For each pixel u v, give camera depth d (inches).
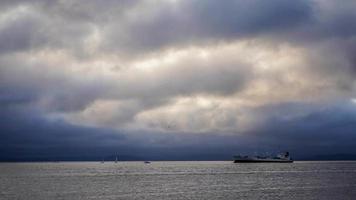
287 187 5654.5
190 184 6318.9
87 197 4557.1
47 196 4690.0
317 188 5467.5
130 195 4709.6
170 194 4790.8
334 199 4178.2
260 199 4249.5
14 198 4534.9
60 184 6471.5
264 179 7465.6
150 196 4601.4
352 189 5285.4
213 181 6998.0
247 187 5693.9
